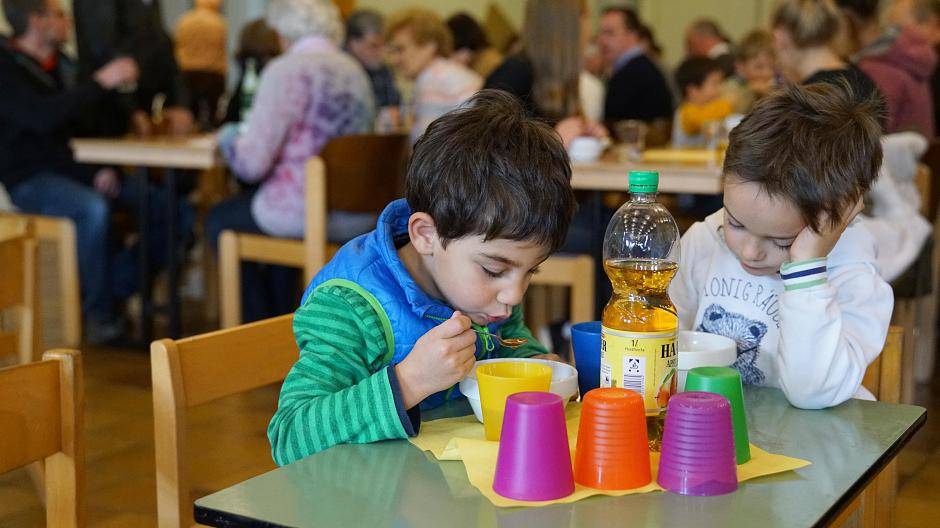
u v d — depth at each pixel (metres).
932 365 3.47
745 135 1.12
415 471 0.91
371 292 1.12
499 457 0.85
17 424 1.04
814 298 1.10
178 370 1.17
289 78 3.13
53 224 3.62
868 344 1.23
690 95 4.34
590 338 1.15
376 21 4.74
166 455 1.17
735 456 0.86
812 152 1.08
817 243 1.11
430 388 0.99
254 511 0.81
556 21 3.34
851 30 3.30
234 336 1.25
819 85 1.19
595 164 2.90
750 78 4.76
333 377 1.07
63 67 4.07
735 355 1.11
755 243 1.16
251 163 3.17
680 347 1.19
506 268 1.05
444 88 3.59
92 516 2.20
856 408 1.12
